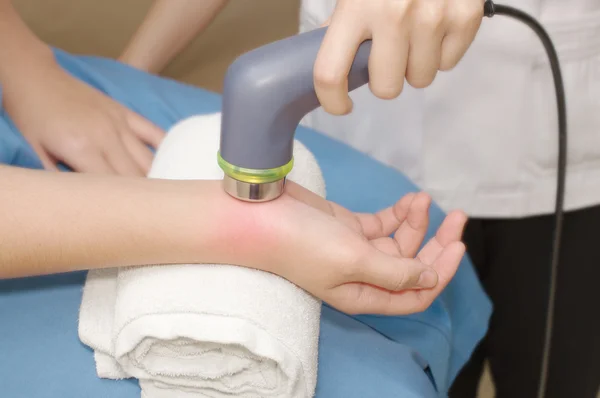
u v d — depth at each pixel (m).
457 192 0.86
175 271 0.44
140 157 0.66
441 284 0.49
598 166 0.82
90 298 0.49
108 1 1.34
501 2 0.73
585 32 0.75
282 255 0.44
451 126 0.81
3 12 0.69
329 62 0.36
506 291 0.90
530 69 0.77
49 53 0.71
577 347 0.85
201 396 0.46
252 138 0.38
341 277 0.44
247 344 0.41
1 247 0.44
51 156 0.64
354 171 0.71
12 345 0.49
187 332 0.41
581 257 0.84
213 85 1.20
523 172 0.83
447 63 0.42
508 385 0.92
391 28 0.37
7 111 0.64
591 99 0.79
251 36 1.30
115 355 0.43
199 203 0.44
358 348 0.53
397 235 0.53
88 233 0.44
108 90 0.75
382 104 0.83
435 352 0.61
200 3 0.88
